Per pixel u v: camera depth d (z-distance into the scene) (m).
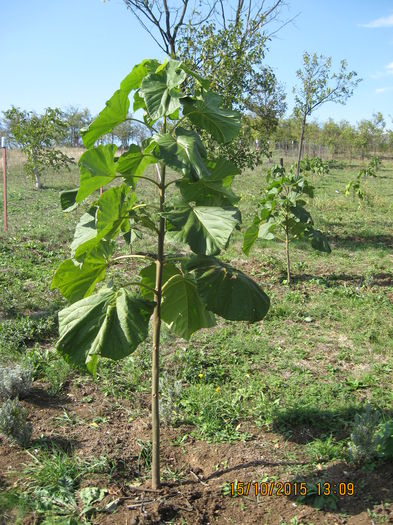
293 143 44.44
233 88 10.33
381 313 6.56
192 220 2.74
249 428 3.87
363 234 12.31
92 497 3.08
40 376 4.82
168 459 3.53
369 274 8.34
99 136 2.91
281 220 8.00
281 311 6.66
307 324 6.30
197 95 2.91
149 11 11.88
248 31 11.00
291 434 3.77
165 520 2.91
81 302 2.91
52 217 14.16
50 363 5.03
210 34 10.46
